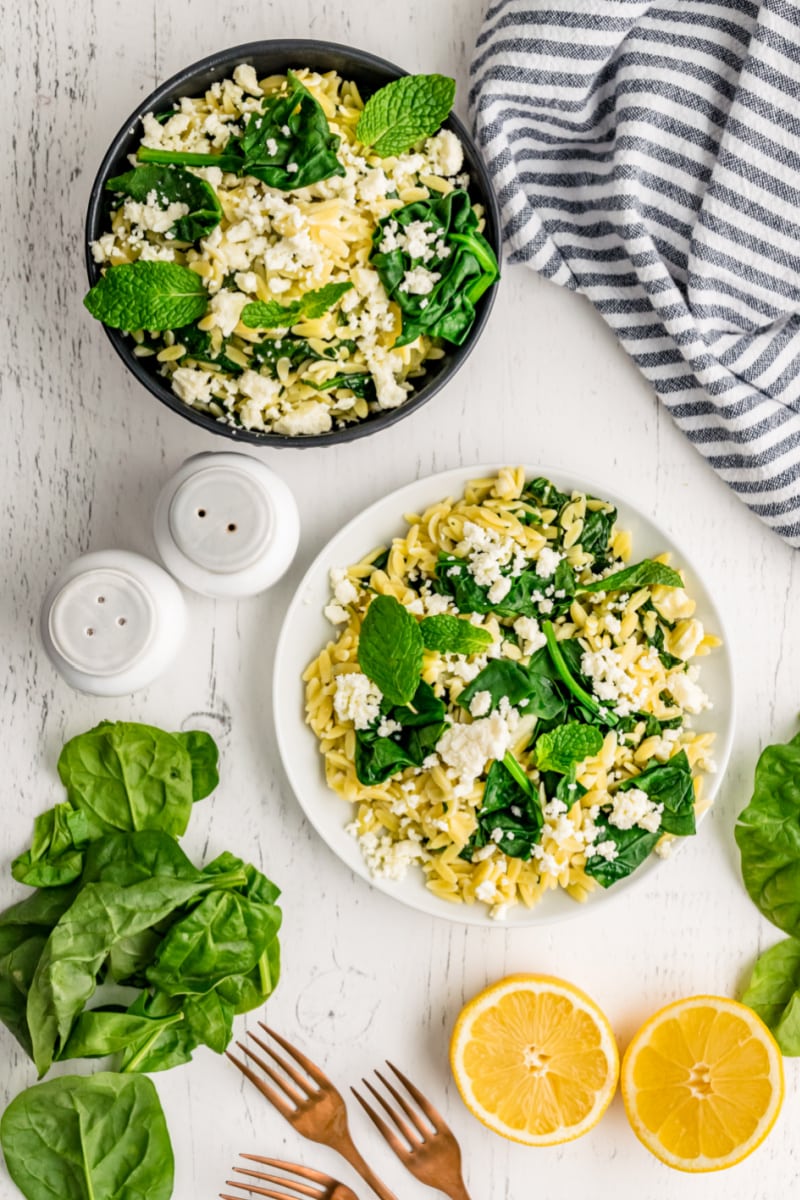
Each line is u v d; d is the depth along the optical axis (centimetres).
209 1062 81
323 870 81
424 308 73
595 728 76
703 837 82
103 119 79
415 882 79
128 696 80
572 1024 79
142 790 78
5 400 79
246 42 79
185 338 73
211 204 72
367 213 73
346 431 73
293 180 71
